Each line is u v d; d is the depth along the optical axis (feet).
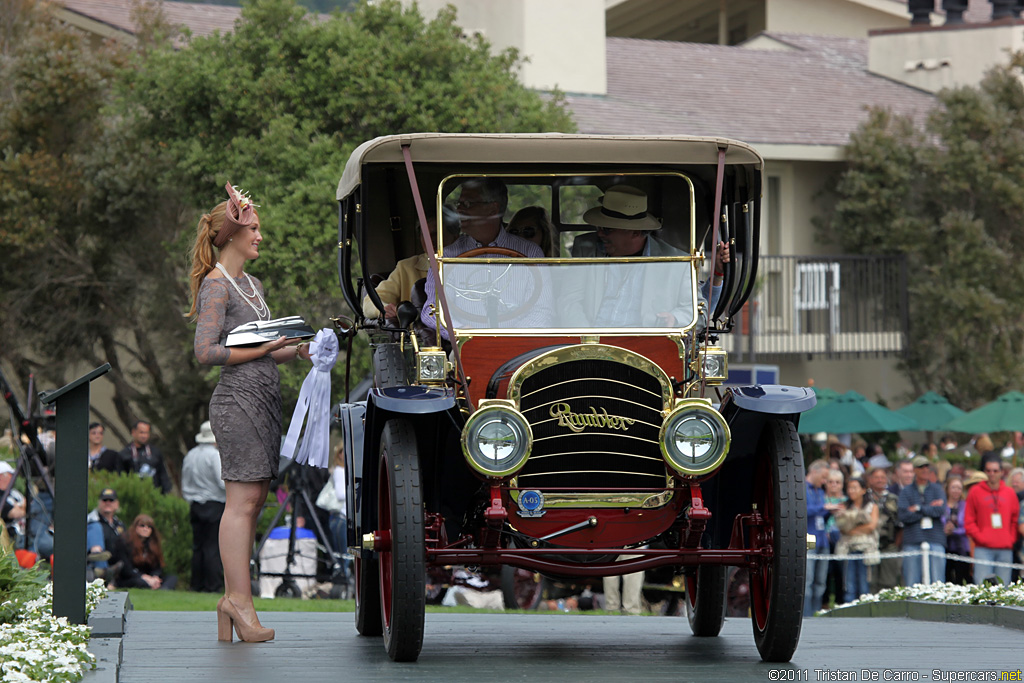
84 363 143.84
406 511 37.68
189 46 130.41
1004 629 56.44
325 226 116.37
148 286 136.87
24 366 138.10
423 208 42.98
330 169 116.98
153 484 106.22
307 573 97.40
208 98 126.72
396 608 37.93
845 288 170.30
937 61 196.54
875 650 44.86
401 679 35.47
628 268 42.39
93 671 35.53
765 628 39.68
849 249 172.76
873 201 166.09
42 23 147.54
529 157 41.70
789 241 172.76
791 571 37.93
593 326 41.39
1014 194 163.12
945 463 121.08
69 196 133.28
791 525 37.93
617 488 38.52
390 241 48.11
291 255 115.85
